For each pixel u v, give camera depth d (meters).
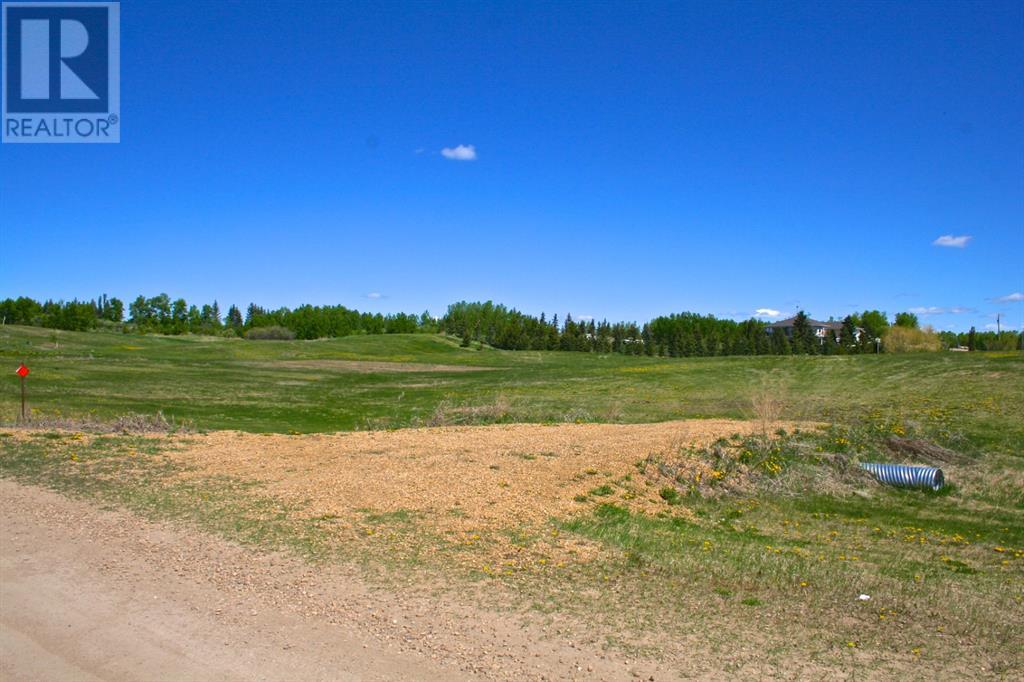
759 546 9.21
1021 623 6.37
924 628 5.97
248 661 4.89
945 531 11.70
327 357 75.38
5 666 4.78
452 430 16.20
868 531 11.34
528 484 11.07
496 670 4.83
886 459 16.84
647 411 27.36
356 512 8.86
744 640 5.46
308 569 6.75
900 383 31.83
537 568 7.09
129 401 27.14
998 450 18.09
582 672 4.83
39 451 12.03
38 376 35.25
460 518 8.84
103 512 8.59
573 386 37.06
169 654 4.98
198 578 6.44
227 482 10.25
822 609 6.29
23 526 7.95
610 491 11.41
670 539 8.97
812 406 25.61
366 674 4.73
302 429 21.94
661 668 4.92
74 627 5.40
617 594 6.40
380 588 6.32
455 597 6.17
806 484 14.52
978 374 32.09
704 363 47.62
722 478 13.77
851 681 4.83
